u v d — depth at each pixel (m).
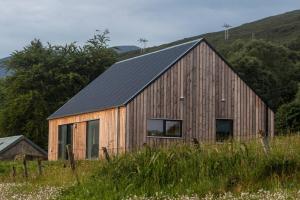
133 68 35.75
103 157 18.78
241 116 33.16
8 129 57.03
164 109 31.16
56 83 58.03
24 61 60.25
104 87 36.28
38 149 44.69
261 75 65.81
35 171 24.47
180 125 31.61
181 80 31.80
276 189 12.23
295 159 14.01
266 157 14.09
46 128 55.47
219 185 13.44
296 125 39.62
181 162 14.80
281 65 72.88
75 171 18.14
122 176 15.35
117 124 30.78
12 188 19.22
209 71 32.62
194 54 32.28
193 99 32.03
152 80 30.94
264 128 33.69
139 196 13.73
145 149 16.02
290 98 67.00
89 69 59.53
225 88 32.94
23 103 55.38
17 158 32.75
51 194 16.14
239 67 66.06
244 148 14.65
